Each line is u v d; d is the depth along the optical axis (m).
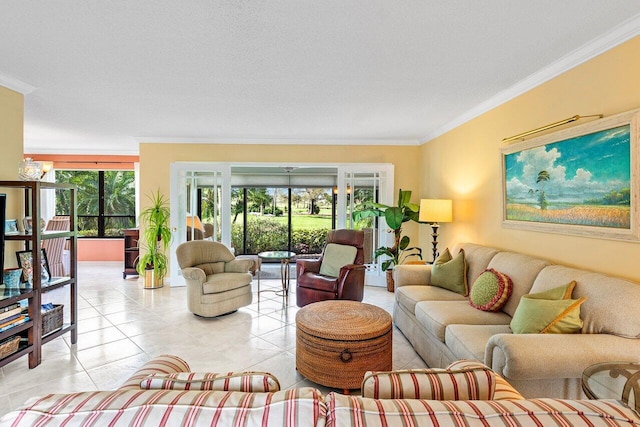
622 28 2.02
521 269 2.62
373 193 5.52
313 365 2.31
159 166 5.47
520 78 2.87
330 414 0.75
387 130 4.86
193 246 4.07
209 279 3.87
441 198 4.70
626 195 2.01
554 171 2.57
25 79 2.91
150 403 0.76
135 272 5.81
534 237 2.83
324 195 8.17
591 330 1.87
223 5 1.83
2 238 2.48
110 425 0.70
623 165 2.02
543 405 0.78
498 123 3.37
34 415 0.73
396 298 3.59
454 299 3.04
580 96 2.38
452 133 4.36
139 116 4.13
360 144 5.56
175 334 3.30
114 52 2.40
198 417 0.72
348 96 3.35
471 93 3.24
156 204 5.31
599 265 2.22
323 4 1.82
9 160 2.94
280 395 0.80
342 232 4.59
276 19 1.97
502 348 1.71
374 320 2.46
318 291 3.96
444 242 4.64
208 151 5.52
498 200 3.36
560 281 2.20
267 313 4.00
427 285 3.53
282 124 4.52
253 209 8.09
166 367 1.34
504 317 2.52
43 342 2.69
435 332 2.49
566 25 2.03
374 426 0.71
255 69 2.70
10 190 2.97
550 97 2.67
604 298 1.88
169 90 3.19
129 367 2.61
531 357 1.64
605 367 1.54
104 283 5.48
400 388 0.95
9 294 2.47
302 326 2.40
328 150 5.58
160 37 2.18
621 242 2.06
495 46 2.30
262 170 7.65
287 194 8.15
